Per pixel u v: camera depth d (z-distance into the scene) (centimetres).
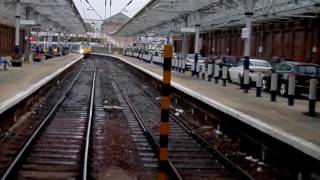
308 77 2262
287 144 1045
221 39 5916
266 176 1062
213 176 1038
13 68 3766
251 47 4838
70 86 3334
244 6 2416
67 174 1004
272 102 1909
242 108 1606
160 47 8444
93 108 2195
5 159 1128
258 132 1262
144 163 1147
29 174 995
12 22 5438
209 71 3092
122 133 1557
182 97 2448
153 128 1680
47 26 6638
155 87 3556
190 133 1575
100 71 5638
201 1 3256
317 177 908
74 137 1452
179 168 1105
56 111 2047
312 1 2364
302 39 3616
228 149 1363
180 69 4188
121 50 12756
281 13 2989
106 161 1138
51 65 4656
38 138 1412
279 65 2517
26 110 1955
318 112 1609
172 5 3691
